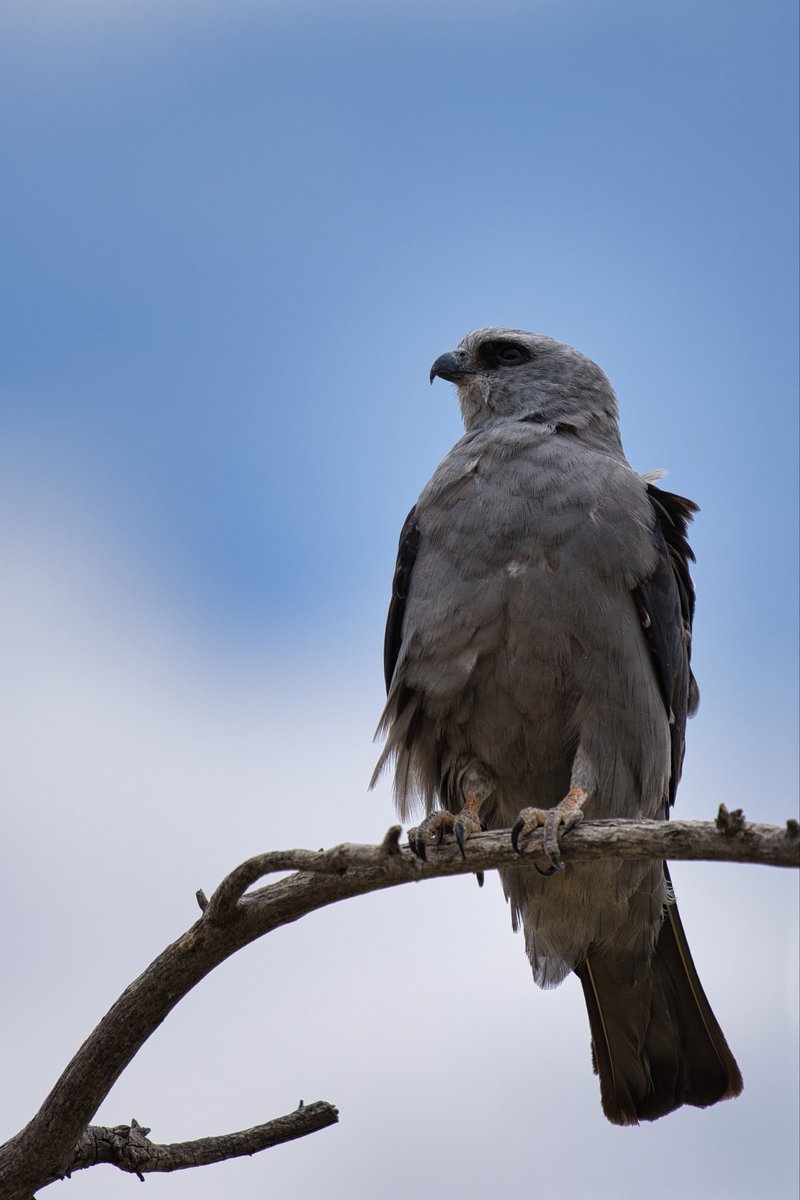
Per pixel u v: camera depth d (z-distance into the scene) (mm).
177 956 7309
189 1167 7789
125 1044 7344
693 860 6695
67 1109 7352
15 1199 7492
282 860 6961
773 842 6312
